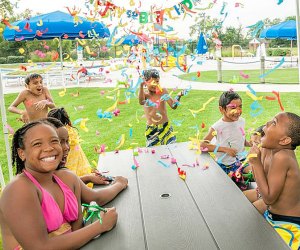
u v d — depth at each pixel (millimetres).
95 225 1620
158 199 2008
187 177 2354
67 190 1789
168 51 3496
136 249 1479
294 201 2119
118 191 2146
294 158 2133
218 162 3064
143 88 4117
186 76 13227
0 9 3629
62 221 1703
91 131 6734
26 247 1494
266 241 1474
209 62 23484
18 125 7758
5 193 1541
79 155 2969
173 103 4180
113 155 3088
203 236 1540
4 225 1687
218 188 2109
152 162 2783
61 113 2943
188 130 6418
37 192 1595
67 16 9375
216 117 7332
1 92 3590
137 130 6629
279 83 11969
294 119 2076
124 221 1753
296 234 2076
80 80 13977
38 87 4988
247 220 1670
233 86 11531
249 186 2922
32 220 1498
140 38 3393
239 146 3195
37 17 9227
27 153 1663
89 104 9633
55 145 1698
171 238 1543
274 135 2092
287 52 22422
